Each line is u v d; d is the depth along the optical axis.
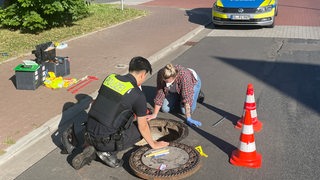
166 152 4.92
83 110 6.47
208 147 5.30
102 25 13.43
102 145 4.68
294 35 12.41
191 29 13.18
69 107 6.42
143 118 4.67
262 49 10.66
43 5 11.56
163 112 6.45
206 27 14.14
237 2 13.58
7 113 6.13
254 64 9.23
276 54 10.11
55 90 7.16
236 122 6.09
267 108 6.59
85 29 12.65
